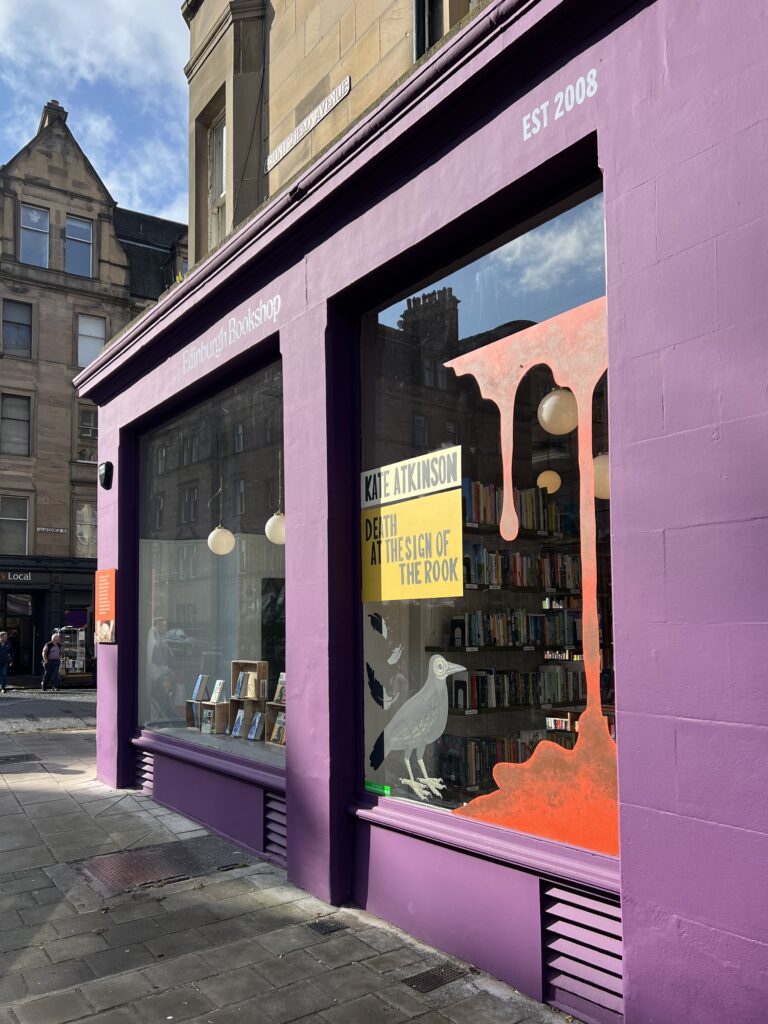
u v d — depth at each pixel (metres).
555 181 3.79
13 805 7.29
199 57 8.45
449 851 4.10
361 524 5.10
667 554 2.99
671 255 3.04
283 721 5.84
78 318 29.08
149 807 7.20
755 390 2.76
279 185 6.91
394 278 4.83
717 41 2.93
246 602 6.57
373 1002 3.53
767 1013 2.60
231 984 3.71
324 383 5.10
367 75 5.82
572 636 3.71
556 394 3.91
